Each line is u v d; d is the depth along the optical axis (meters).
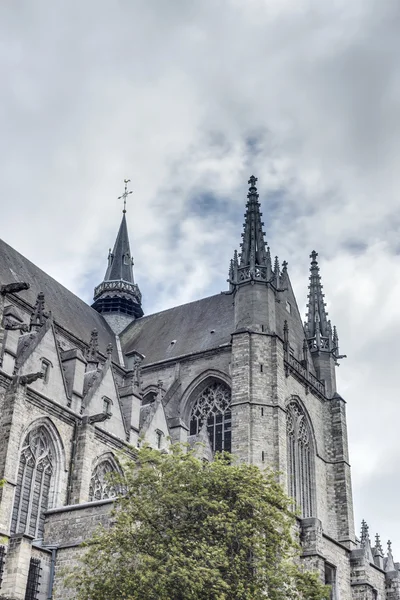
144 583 43.50
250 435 79.06
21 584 46.19
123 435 73.44
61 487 64.25
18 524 59.62
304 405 91.00
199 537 47.34
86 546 47.97
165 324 105.56
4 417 59.66
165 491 48.50
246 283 89.12
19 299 82.00
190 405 91.00
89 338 94.25
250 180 98.44
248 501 48.38
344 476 92.50
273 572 47.44
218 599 42.81
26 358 63.78
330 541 66.56
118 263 118.50
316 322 103.06
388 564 105.56
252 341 84.75
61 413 65.94
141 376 95.38
